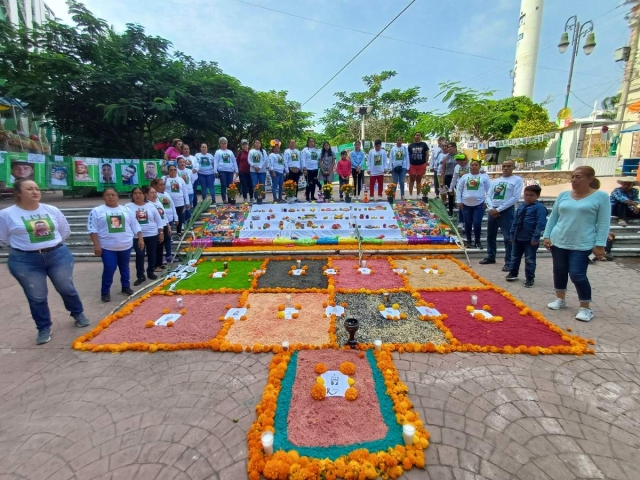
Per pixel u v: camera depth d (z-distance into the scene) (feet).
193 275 22.11
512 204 21.72
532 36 92.02
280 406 9.73
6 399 10.41
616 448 8.21
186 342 13.56
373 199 34.81
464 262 24.58
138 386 10.90
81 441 8.70
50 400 10.30
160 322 15.33
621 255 24.62
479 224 25.68
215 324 15.11
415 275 21.56
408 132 93.04
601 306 16.39
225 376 11.34
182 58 62.95
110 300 18.48
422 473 7.66
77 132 53.88
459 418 9.27
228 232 29.73
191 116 56.90
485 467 7.75
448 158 32.01
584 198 14.65
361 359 12.03
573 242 14.88
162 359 12.45
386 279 20.88
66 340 14.07
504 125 74.74
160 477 7.64
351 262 24.48
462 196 25.96
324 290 18.83
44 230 13.85
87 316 16.52
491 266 23.61
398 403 9.63
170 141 61.57
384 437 8.56
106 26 50.65
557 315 15.55
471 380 10.93
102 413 9.70
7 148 62.54
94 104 48.34
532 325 14.55
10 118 68.08
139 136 58.29
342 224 30.35
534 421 9.12
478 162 25.11
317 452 8.16
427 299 17.61
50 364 12.26
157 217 21.95
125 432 8.97
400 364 11.88
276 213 31.86
